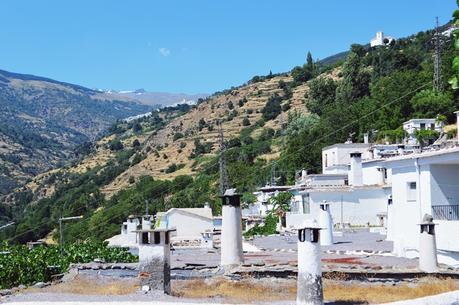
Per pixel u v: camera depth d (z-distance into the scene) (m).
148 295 21.59
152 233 22.44
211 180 102.00
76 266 30.36
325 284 24.06
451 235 26.98
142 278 22.33
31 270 31.72
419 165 29.09
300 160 91.94
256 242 42.22
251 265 26.25
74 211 121.31
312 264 18.72
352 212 55.00
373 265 26.31
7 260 32.06
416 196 29.62
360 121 95.62
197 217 62.91
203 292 23.56
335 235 44.22
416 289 23.19
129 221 61.59
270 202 66.56
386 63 126.94
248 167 102.69
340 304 20.52
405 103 94.19
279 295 23.06
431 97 90.75
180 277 26.39
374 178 59.25
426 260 24.66
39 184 195.38
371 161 59.62
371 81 124.25
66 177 190.50
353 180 58.94
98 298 20.77
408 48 135.88
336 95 128.88
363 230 49.69
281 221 58.09
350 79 125.50
